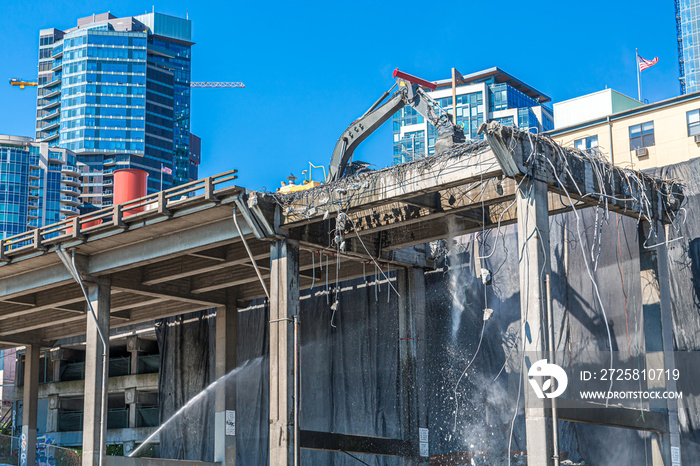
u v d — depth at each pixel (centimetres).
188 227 4047
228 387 4944
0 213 19962
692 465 3391
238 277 4656
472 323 4259
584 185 3036
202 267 4397
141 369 7025
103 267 4425
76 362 7675
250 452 5072
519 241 2802
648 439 3512
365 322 4684
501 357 4106
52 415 7494
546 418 2623
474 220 3712
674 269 3619
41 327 6131
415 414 4209
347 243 3956
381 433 4481
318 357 4866
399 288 4419
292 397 3572
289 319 3622
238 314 5353
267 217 3628
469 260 4344
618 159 4112
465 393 4197
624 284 3709
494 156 2923
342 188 3466
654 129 4009
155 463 4428
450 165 3073
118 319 5638
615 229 3784
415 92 3875
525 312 2736
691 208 3631
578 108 5106
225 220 3894
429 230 3972
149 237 4203
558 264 3972
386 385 4519
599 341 3750
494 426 4044
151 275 4616
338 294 4859
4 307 5441
